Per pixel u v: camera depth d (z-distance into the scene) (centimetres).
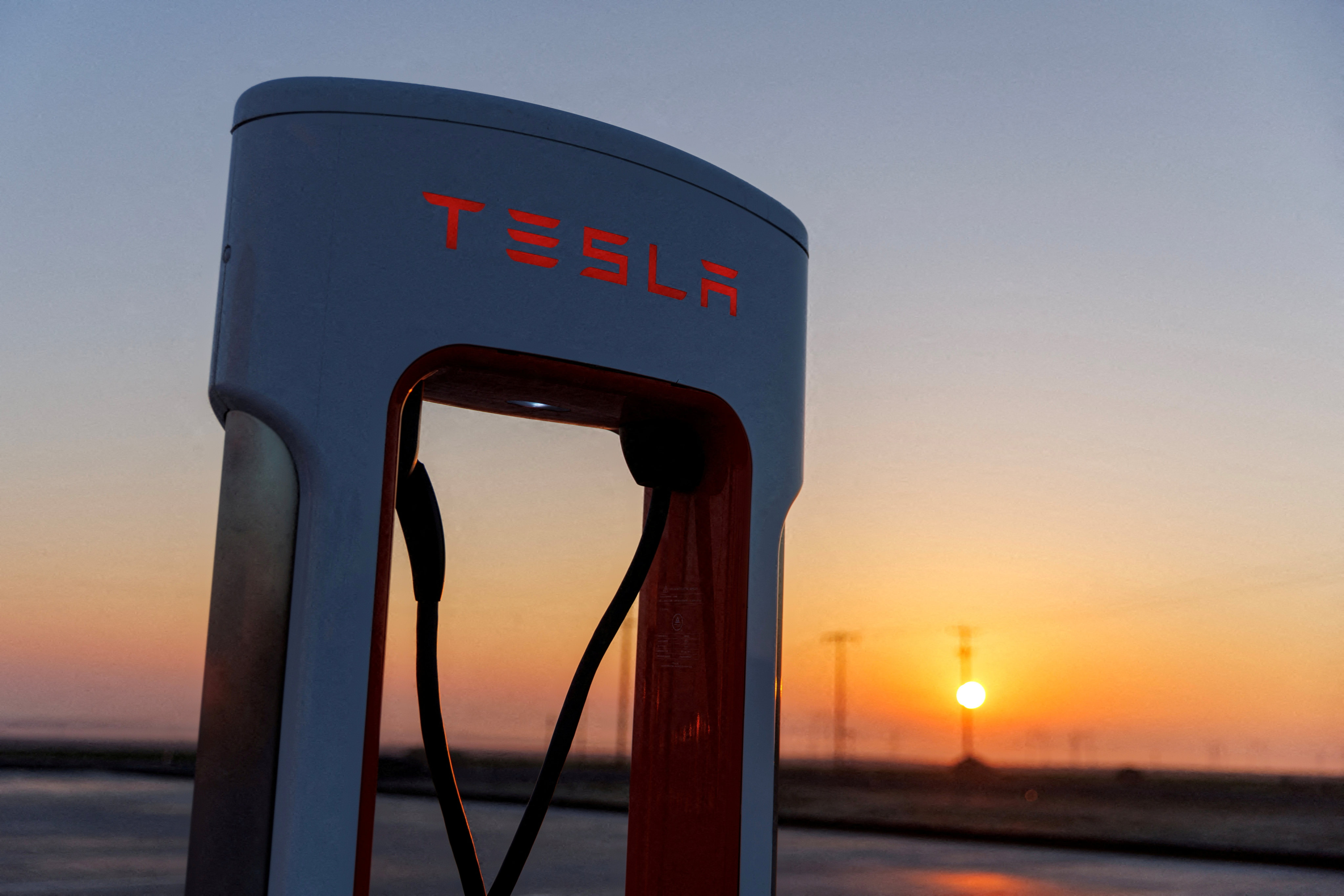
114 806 2250
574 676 155
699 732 162
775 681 162
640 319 146
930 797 4297
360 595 120
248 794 116
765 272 165
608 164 144
